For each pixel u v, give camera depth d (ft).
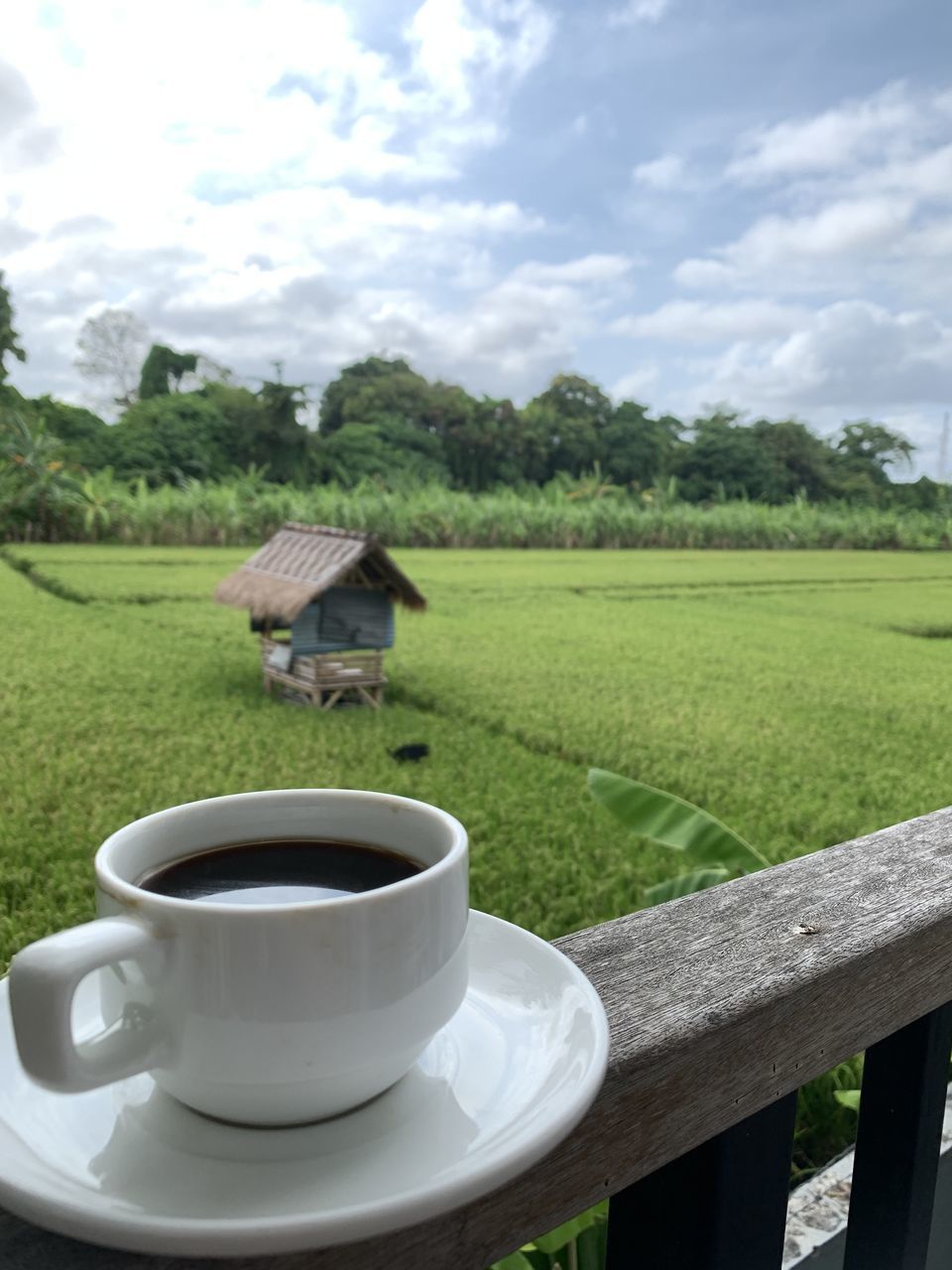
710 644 36.40
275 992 1.50
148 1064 1.52
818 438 176.45
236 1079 1.53
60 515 76.48
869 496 171.12
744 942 2.50
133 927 1.49
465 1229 1.73
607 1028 1.79
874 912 2.69
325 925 1.51
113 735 20.29
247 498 87.76
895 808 17.46
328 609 24.22
